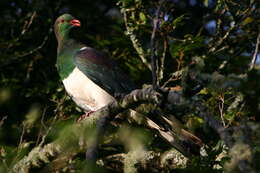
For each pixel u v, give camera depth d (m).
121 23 12.16
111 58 11.70
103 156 10.09
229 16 11.90
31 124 10.73
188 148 8.75
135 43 11.43
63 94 11.53
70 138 8.83
